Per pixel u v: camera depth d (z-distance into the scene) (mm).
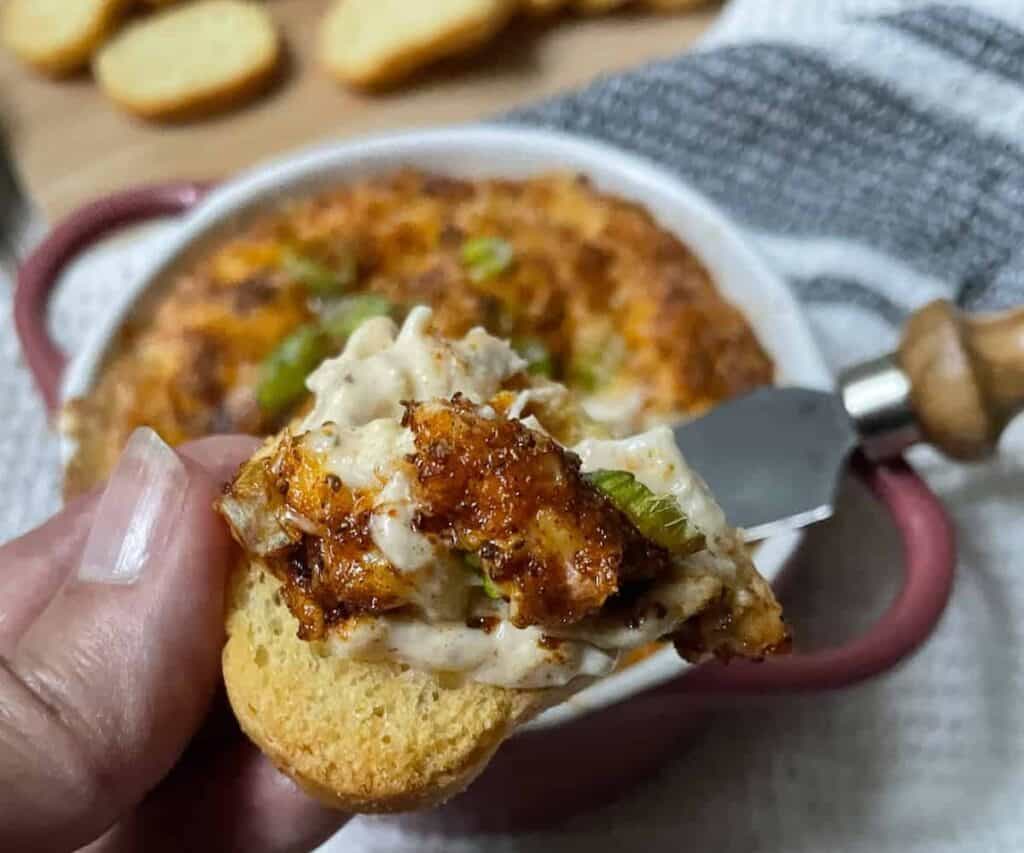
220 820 198
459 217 251
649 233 246
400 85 337
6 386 280
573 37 341
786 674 194
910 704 230
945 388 206
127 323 241
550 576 144
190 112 334
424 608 152
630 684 191
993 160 274
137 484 173
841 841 222
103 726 163
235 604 172
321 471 152
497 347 172
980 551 241
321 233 250
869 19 288
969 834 220
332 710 161
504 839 230
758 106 289
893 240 270
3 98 344
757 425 217
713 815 227
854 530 243
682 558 153
